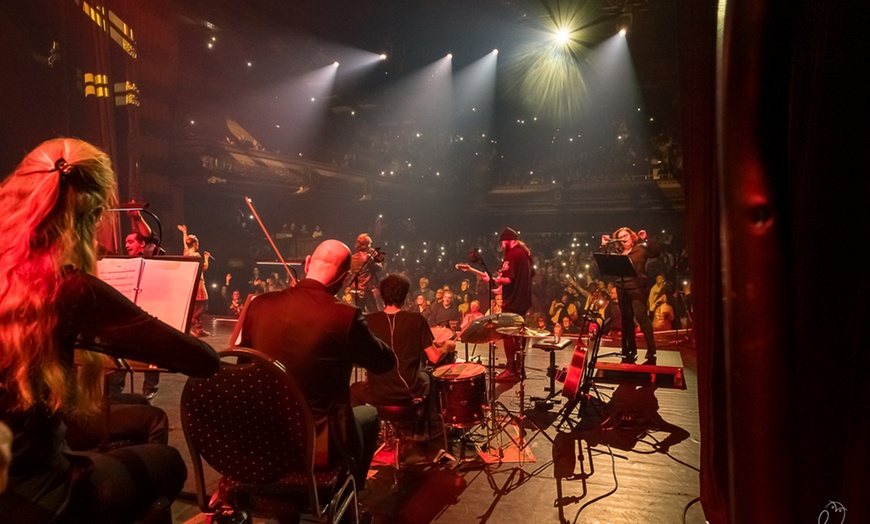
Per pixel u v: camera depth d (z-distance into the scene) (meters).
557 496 3.29
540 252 17.62
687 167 1.87
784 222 0.71
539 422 4.58
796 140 0.98
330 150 19.22
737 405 0.73
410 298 12.24
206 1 13.65
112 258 2.19
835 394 0.93
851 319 0.92
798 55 0.97
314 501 1.89
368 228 20.11
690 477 3.54
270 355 2.11
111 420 2.36
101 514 1.36
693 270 1.91
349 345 2.15
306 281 2.26
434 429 4.14
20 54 9.05
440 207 21.58
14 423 1.20
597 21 18.72
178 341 1.42
